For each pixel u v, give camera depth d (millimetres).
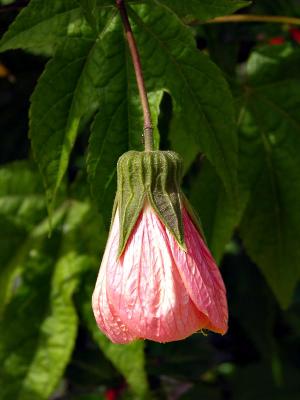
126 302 189
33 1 214
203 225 251
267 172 256
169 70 225
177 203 200
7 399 260
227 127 223
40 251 268
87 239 267
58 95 220
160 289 189
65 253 267
